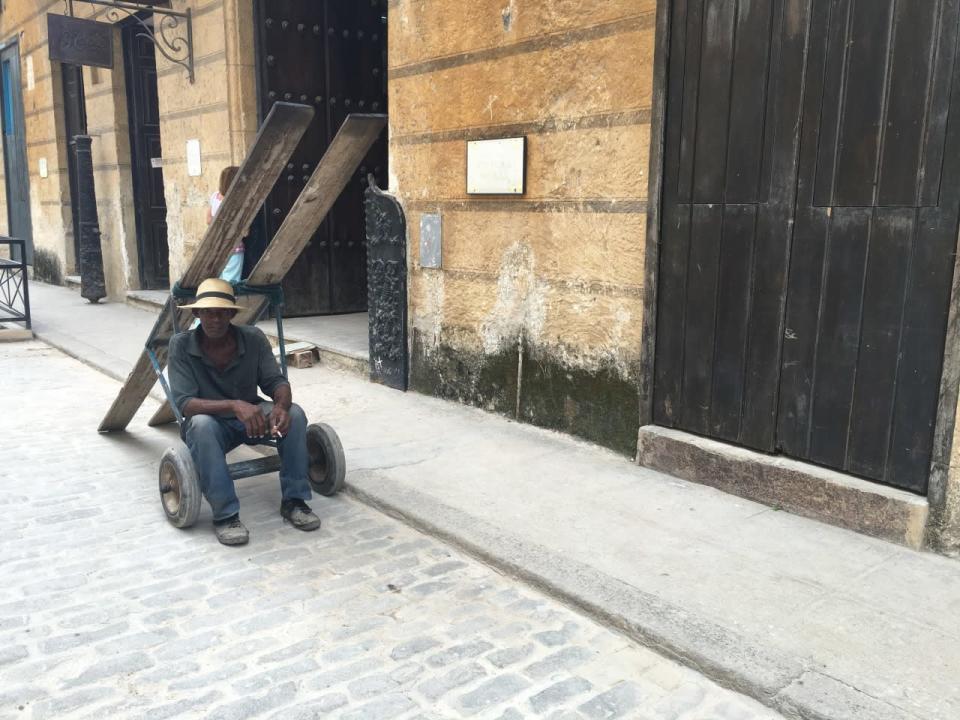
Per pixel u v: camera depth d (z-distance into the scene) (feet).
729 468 14.46
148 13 36.11
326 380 23.66
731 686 9.21
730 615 10.29
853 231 12.51
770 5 13.20
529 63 17.43
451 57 19.31
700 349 15.05
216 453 13.30
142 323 34.76
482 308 19.60
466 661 9.74
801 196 13.15
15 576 11.93
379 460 16.55
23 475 16.40
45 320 35.58
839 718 8.36
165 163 35.14
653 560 11.89
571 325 17.42
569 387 17.70
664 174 15.23
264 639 10.21
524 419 18.95
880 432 12.55
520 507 13.99
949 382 11.48
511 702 8.95
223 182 22.85
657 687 9.28
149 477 16.38
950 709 8.40
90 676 9.37
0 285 35.73
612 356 16.61
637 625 10.16
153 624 10.55
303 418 14.15
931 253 11.61
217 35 29.50
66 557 12.60
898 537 12.26
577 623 10.66
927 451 12.01
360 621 10.68
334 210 30.94
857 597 10.72
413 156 20.98
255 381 14.62
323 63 29.76
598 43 15.96
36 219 51.70
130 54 39.14
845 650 9.48
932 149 11.44
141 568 12.23
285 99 29.17
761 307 13.96
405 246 21.59
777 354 13.82
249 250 27.27
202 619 10.69
